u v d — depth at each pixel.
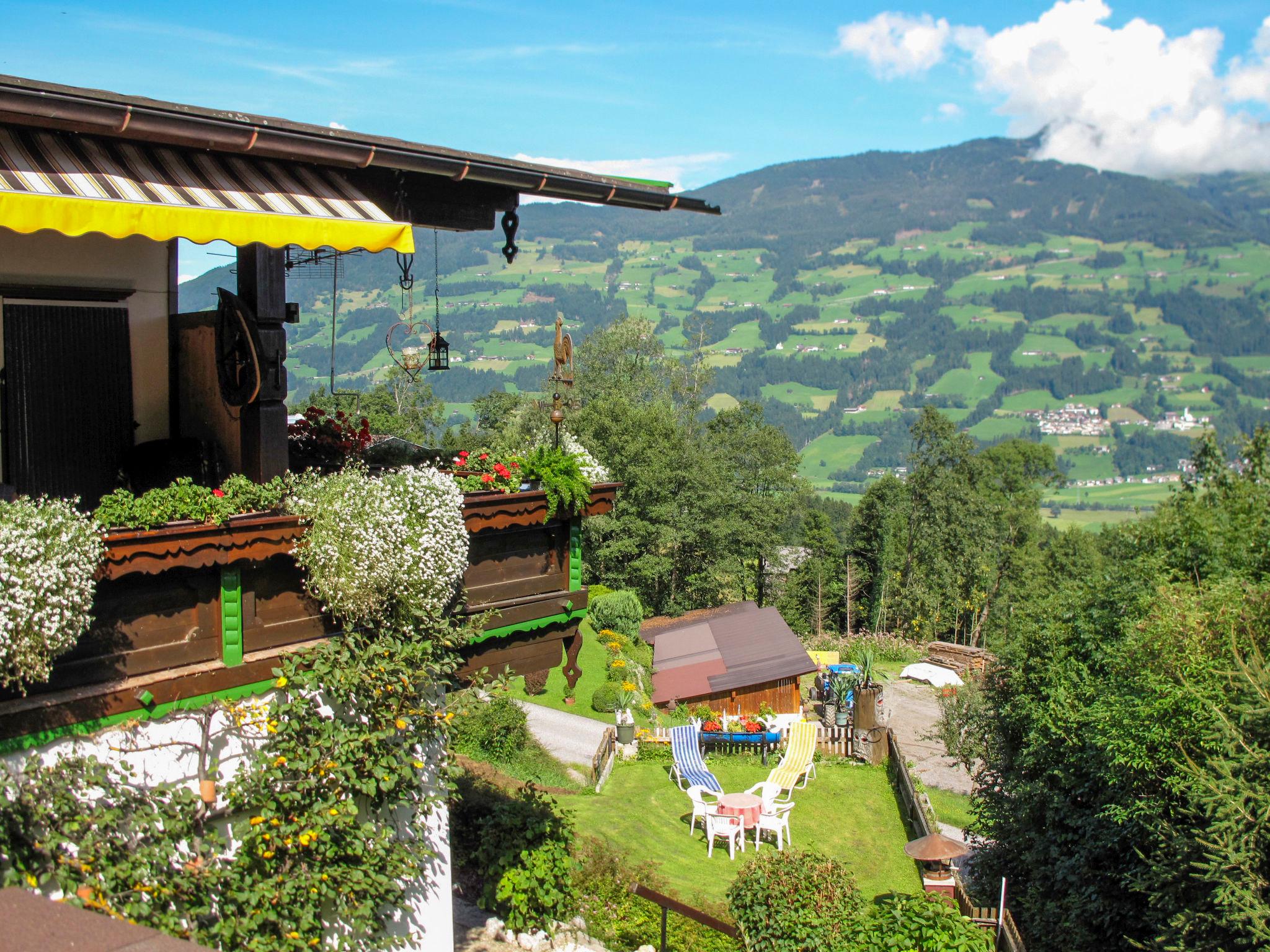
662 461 54.91
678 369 70.38
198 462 7.42
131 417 8.00
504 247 8.34
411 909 7.64
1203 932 12.37
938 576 65.50
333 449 8.15
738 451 61.03
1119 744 14.92
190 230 5.58
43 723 5.36
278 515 6.30
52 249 7.46
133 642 5.82
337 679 6.52
